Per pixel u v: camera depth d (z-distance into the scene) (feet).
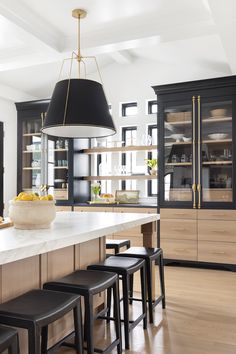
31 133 19.62
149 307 9.23
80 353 5.99
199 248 15.26
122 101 19.49
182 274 14.24
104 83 19.89
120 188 19.61
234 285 12.62
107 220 9.02
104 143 19.60
